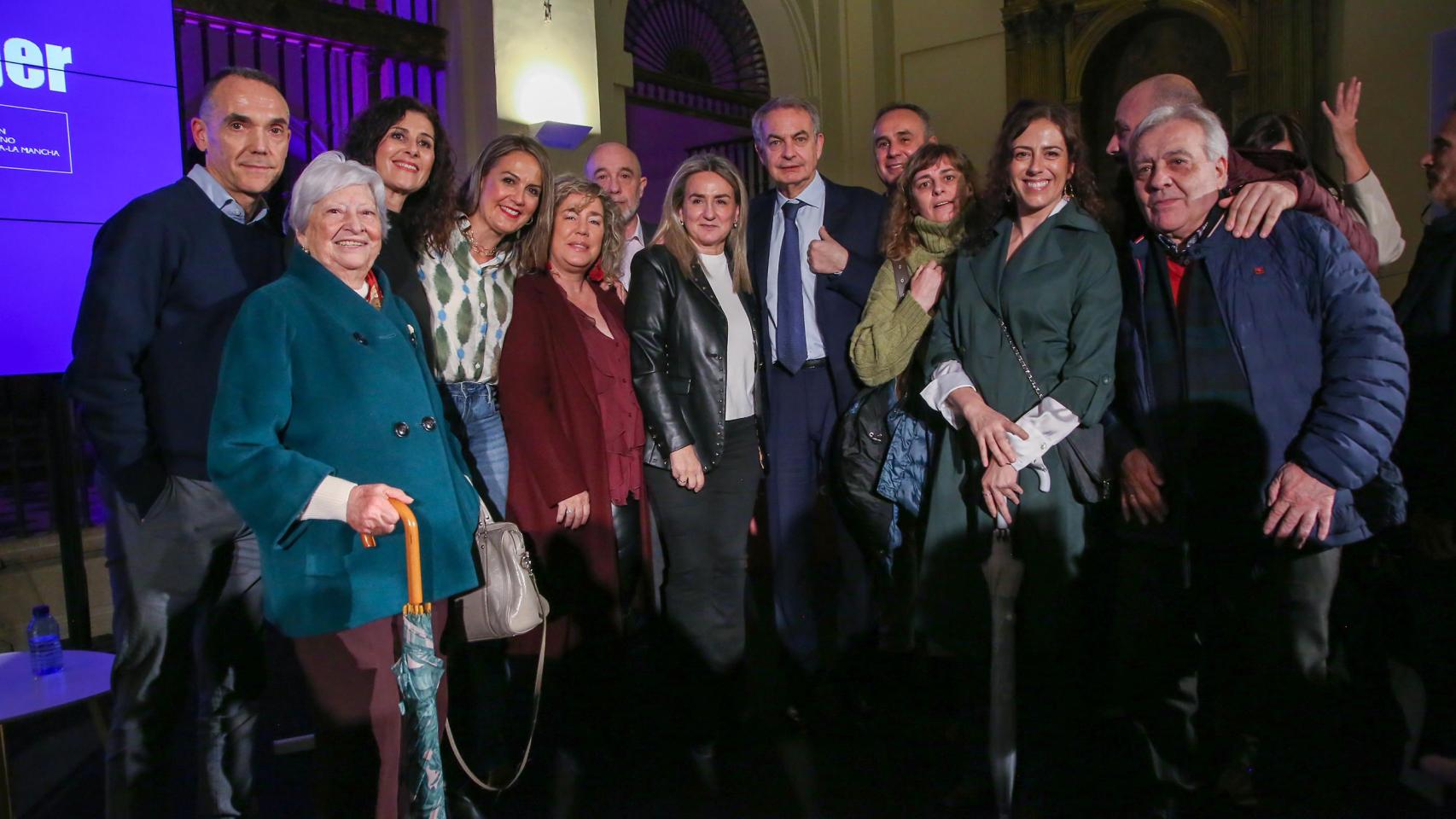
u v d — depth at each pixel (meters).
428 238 2.80
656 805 2.65
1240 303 2.24
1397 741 2.73
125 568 2.32
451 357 2.79
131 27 4.10
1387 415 2.08
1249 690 2.38
